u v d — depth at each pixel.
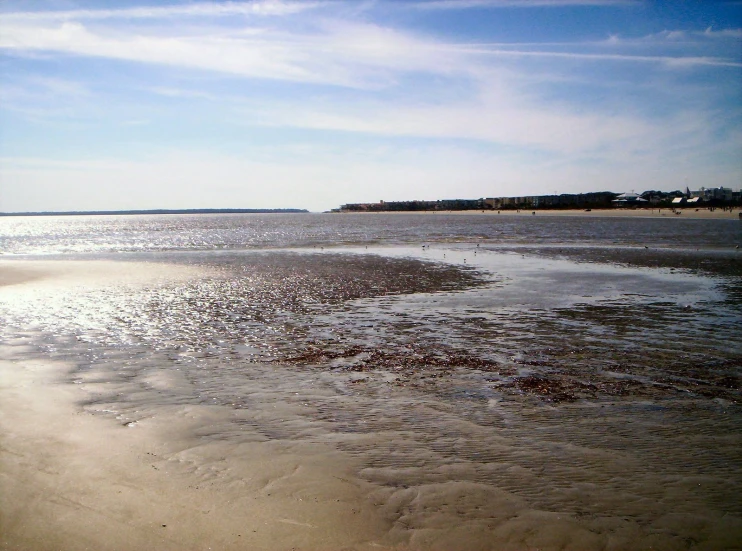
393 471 6.64
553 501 5.97
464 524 5.49
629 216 124.62
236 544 5.07
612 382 10.26
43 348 12.92
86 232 100.25
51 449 7.07
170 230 104.19
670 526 5.50
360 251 43.53
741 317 16.20
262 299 20.25
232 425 8.15
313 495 5.99
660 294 20.64
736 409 8.80
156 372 11.02
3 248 54.72
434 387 10.10
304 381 10.49
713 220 96.94
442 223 109.81
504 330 14.86
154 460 6.83
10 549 4.91
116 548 4.96
